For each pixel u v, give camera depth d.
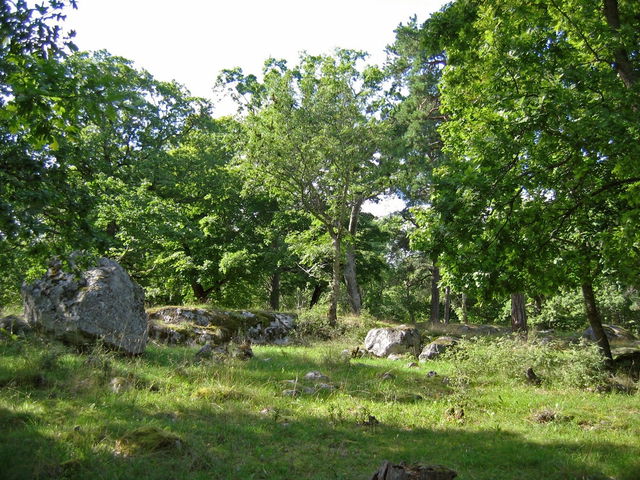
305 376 11.92
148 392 8.82
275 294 38.91
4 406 7.04
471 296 9.61
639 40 9.73
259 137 24.84
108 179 22.92
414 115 28.52
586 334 24.48
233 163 27.08
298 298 50.00
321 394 10.27
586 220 11.34
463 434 8.13
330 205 27.61
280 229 34.84
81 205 6.83
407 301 45.75
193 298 32.50
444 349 17.62
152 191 27.94
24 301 12.52
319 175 26.02
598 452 7.24
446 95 11.61
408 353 18.36
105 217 22.59
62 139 6.57
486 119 10.05
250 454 6.43
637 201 8.75
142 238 22.95
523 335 20.62
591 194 9.35
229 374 10.75
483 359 13.95
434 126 27.88
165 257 28.56
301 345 21.56
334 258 26.48
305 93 24.88
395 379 12.48
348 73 24.92
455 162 9.34
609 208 11.18
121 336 12.07
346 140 25.05
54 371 9.27
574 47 9.80
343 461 6.48
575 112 8.38
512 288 9.30
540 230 9.05
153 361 12.04
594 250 11.66
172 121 31.12
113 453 5.86
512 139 8.73
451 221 8.59
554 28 10.04
